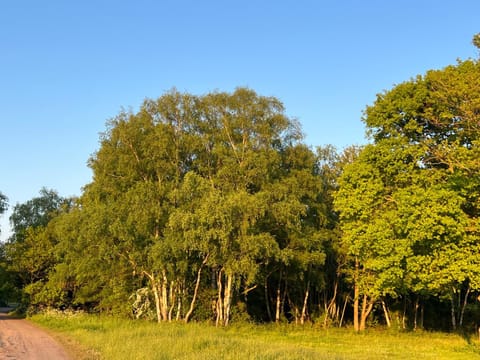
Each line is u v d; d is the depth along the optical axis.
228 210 30.41
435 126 29.55
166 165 34.97
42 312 50.25
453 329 43.41
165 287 36.19
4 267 58.06
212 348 17.77
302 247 38.75
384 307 46.56
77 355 19.14
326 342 30.22
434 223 25.00
